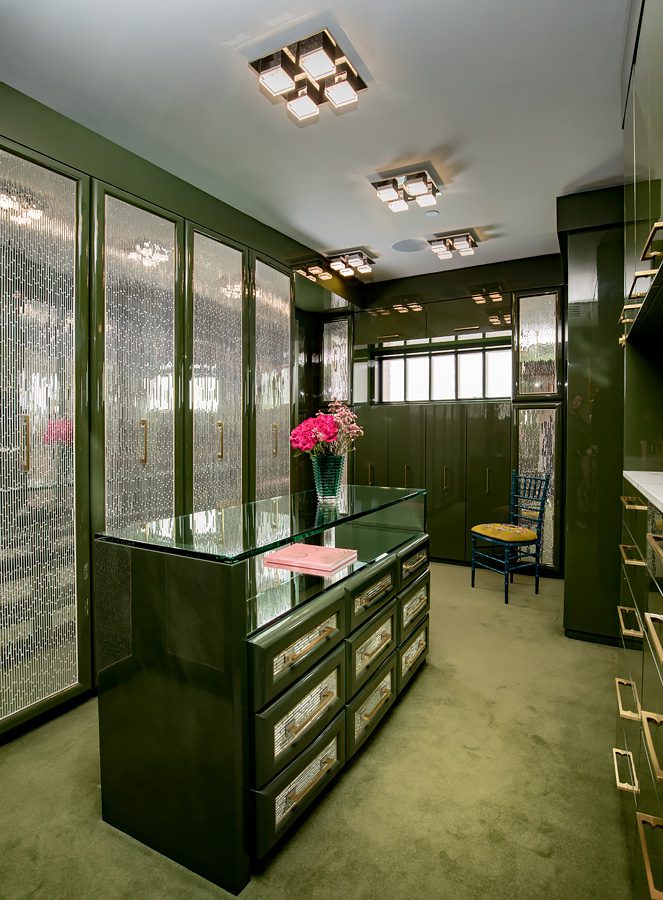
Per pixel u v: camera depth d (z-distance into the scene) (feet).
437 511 16.57
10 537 6.91
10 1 5.60
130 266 8.62
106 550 5.24
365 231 12.60
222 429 10.67
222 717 4.42
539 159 9.19
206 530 5.73
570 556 10.44
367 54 6.52
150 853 4.92
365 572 6.64
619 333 10.23
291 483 12.98
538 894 4.47
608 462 10.26
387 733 6.97
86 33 6.10
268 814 4.56
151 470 9.00
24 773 6.18
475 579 14.53
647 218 4.77
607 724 7.20
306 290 15.02
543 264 14.52
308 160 9.19
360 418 17.71
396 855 4.90
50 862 4.82
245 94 7.29
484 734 6.95
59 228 7.52
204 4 5.68
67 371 7.61
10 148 6.88
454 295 15.88
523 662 9.24
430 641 10.19
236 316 11.09
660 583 3.51
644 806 3.77
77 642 7.74
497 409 15.60
